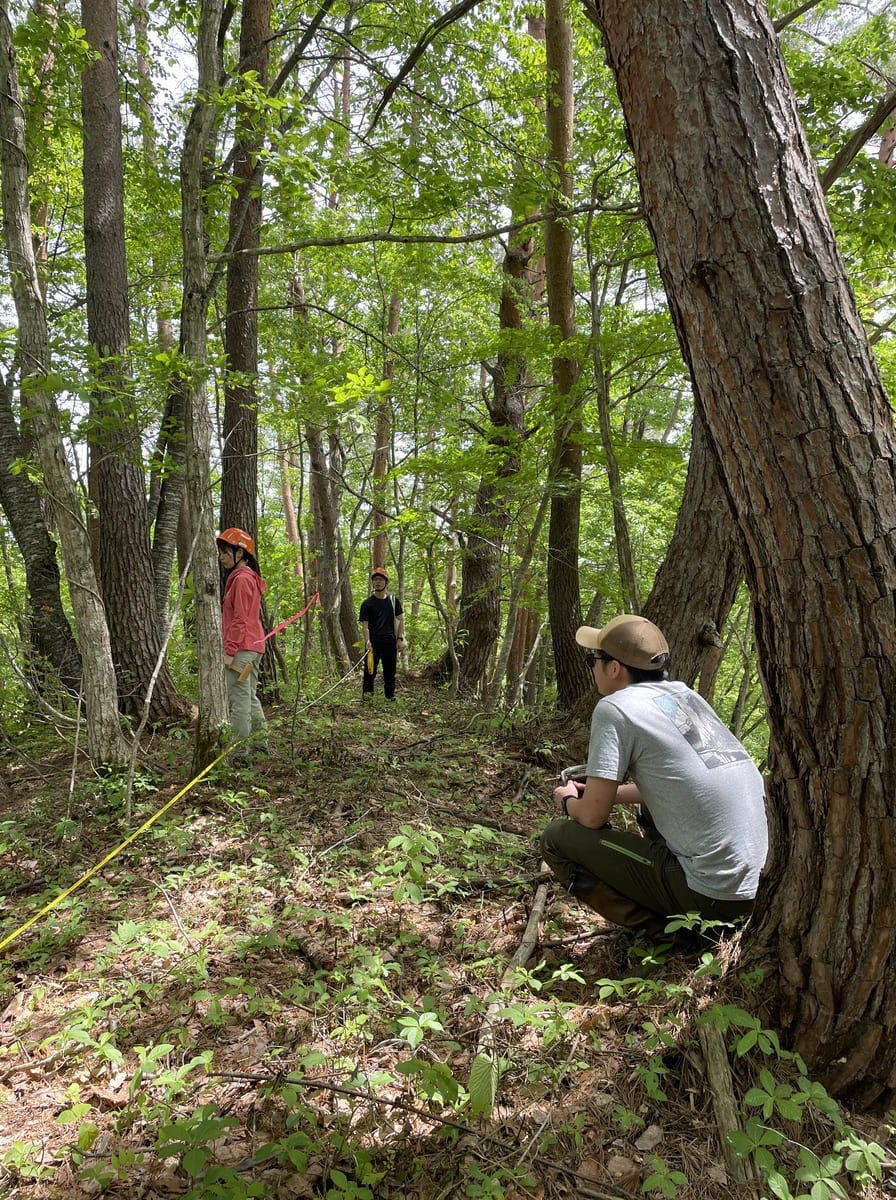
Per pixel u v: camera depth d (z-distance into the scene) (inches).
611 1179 69.0
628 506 455.8
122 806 162.9
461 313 444.1
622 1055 81.4
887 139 274.8
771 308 64.4
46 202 339.3
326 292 440.1
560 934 110.4
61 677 257.0
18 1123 79.4
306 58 218.5
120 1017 94.8
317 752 204.4
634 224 257.9
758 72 64.7
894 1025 72.5
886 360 271.7
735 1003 79.7
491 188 199.6
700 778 90.7
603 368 240.4
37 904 126.6
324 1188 69.7
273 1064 84.3
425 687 402.9
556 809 175.5
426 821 154.8
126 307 259.8
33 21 212.1
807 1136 71.9
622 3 67.7
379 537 416.8
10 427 264.1
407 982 100.9
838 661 67.4
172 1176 71.7
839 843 70.8
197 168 169.3
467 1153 71.4
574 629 311.4
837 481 65.1
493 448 258.2
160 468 216.7
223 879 126.9
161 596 291.9
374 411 269.6
